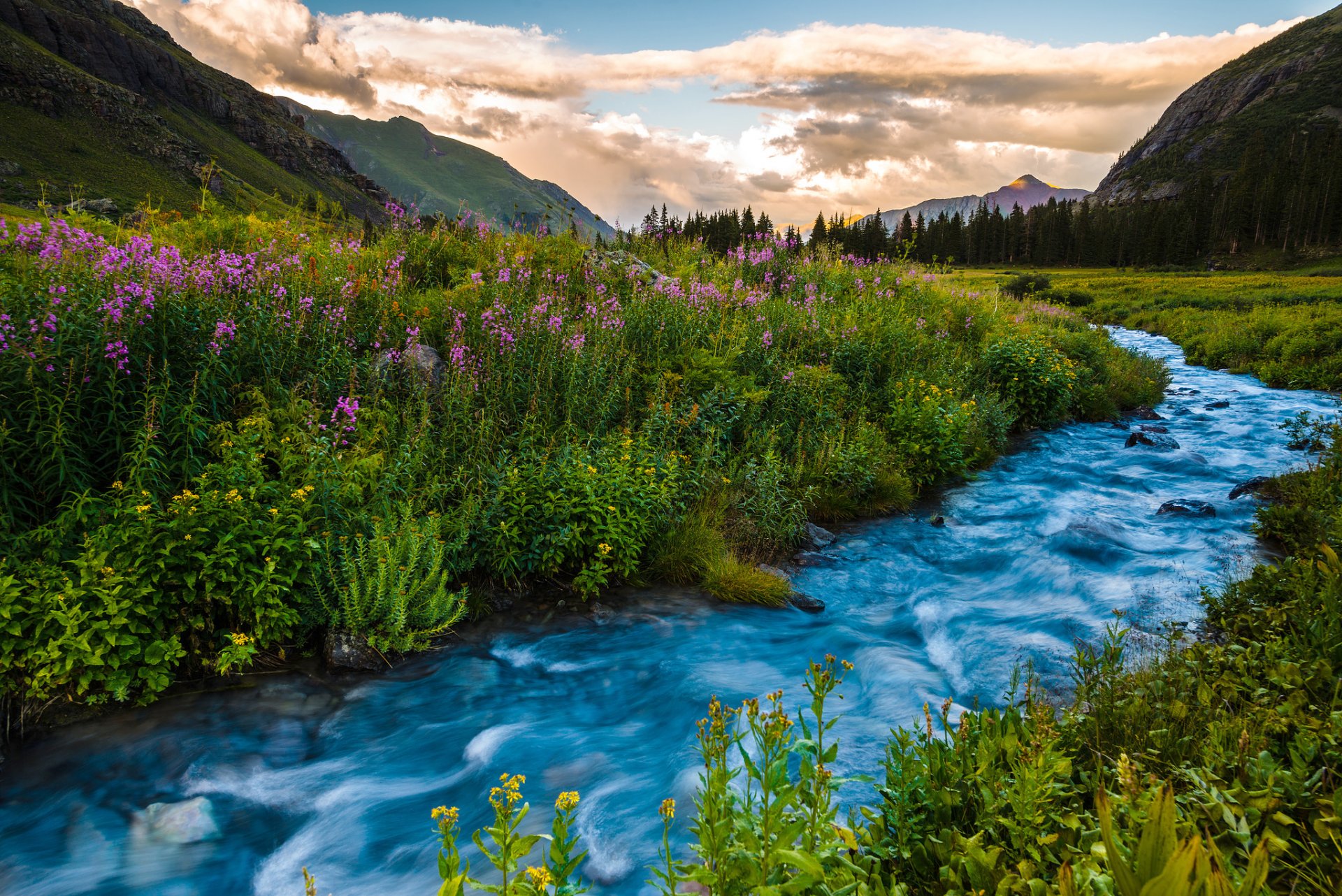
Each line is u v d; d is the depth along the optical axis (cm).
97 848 426
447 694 588
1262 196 11262
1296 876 258
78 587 525
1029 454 1347
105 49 17350
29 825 441
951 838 293
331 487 657
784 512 911
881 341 1402
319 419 741
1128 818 275
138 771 484
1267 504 950
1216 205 12131
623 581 791
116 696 524
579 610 728
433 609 653
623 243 1759
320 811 457
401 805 461
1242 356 2419
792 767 448
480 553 733
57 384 614
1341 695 378
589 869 385
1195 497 1044
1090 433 1501
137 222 1127
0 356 603
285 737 528
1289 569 565
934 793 316
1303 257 9975
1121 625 638
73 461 598
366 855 420
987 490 1136
